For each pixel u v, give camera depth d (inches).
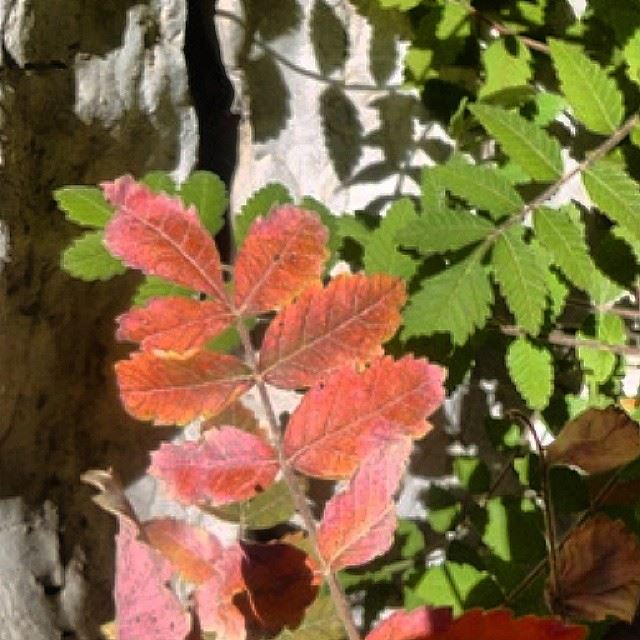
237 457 18.4
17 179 25.5
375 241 24.9
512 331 26.5
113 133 27.4
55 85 26.1
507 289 23.5
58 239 26.8
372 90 30.6
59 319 27.5
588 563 20.5
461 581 23.7
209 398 18.3
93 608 28.8
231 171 31.6
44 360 27.4
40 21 25.3
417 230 23.8
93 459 29.5
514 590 23.3
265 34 30.2
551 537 21.6
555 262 24.0
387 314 18.3
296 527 28.7
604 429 21.9
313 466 18.4
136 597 16.8
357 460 18.3
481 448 31.0
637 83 25.7
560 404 27.8
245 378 18.4
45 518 28.0
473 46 28.3
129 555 17.0
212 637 18.4
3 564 27.3
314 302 18.2
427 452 31.0
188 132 28.8
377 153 31.1
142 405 18.2
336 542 18.0
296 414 18.3
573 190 29.8
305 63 30.6
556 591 20.5
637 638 25.0
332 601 18.7
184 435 29.4
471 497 28.6
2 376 26.2
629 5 25.6
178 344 18.2
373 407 18.2
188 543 18.8
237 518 19.5
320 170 31.3
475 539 28.6
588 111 24.3
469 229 23.9
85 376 28.9
